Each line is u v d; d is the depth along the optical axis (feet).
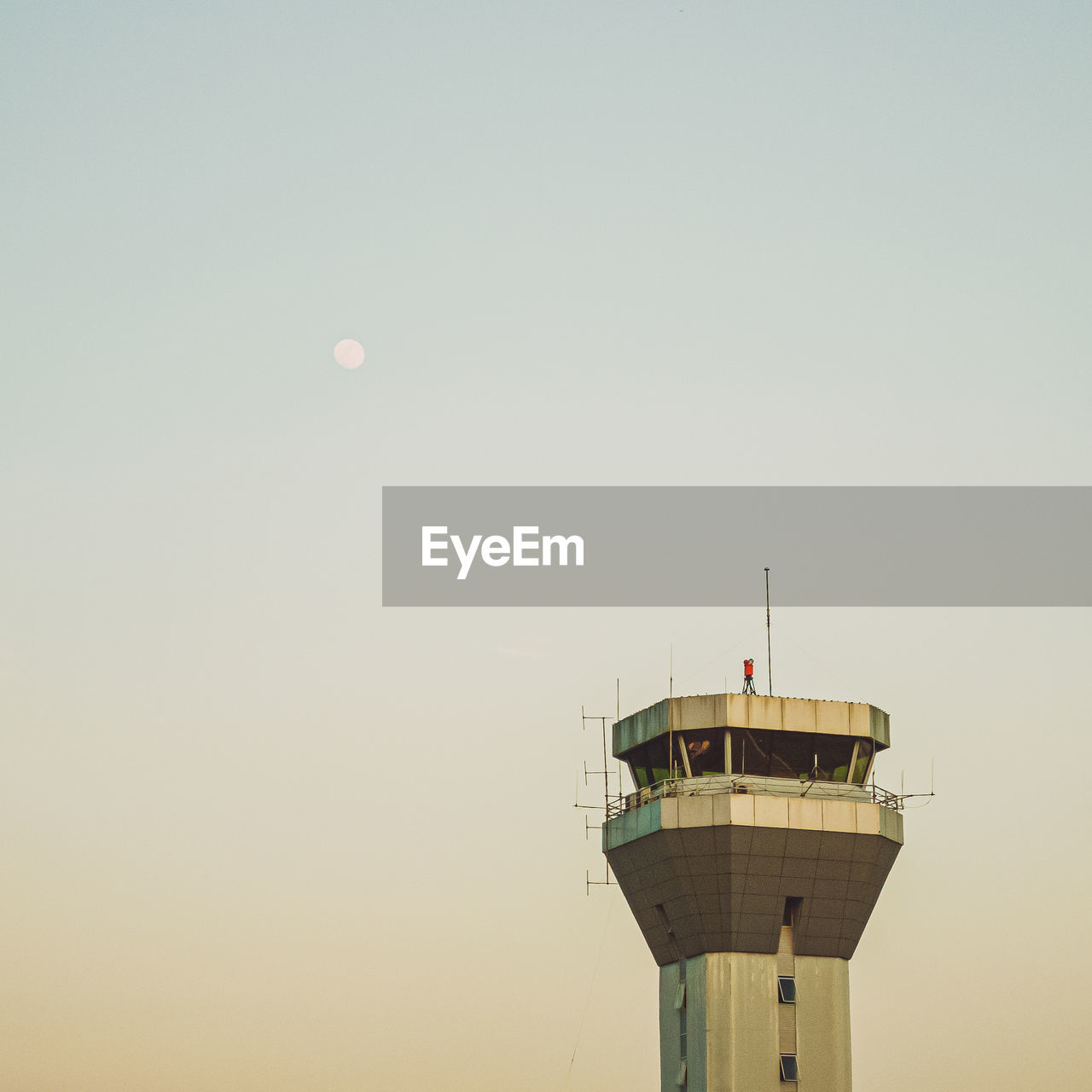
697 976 343.26
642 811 351.87
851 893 345.51
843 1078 338.13
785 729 353.92
